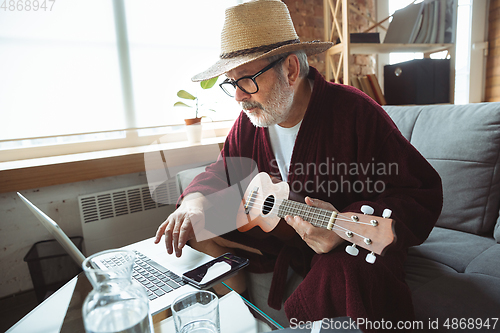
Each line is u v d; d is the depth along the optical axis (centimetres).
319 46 108
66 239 65
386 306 80
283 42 100
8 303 159
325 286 75
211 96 220
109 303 43
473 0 260
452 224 127
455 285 91
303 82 115
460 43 266
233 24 100
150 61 196
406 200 93
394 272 85
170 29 199
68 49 174
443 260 108
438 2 212
